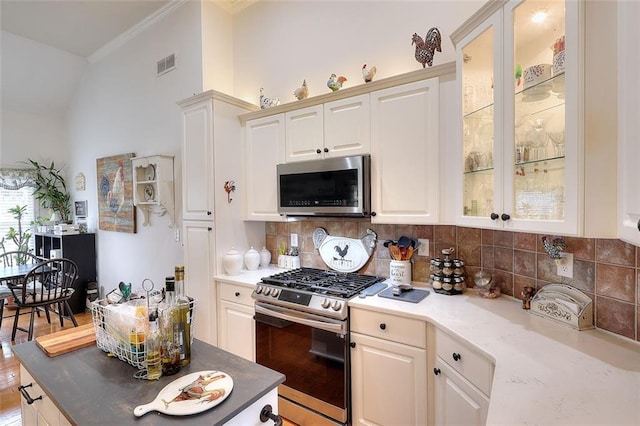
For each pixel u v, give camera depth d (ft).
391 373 5.44
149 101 11.14
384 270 7.43
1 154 14.67
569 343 4.00
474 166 5.30
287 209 7.66
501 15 4.37
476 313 5.10
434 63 6.64
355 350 5.82
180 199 10.16
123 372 3.51
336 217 7.20
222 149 8.31
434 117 5.87
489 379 3.83
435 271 6.44
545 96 4.09
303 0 8.63
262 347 6.99
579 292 4.58
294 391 6.50
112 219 12.78
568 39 3.49
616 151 3.26
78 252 13.46
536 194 4.16
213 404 2.90
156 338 3.44
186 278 8.82
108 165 12.92
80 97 14.70
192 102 8.52
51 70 13.70
